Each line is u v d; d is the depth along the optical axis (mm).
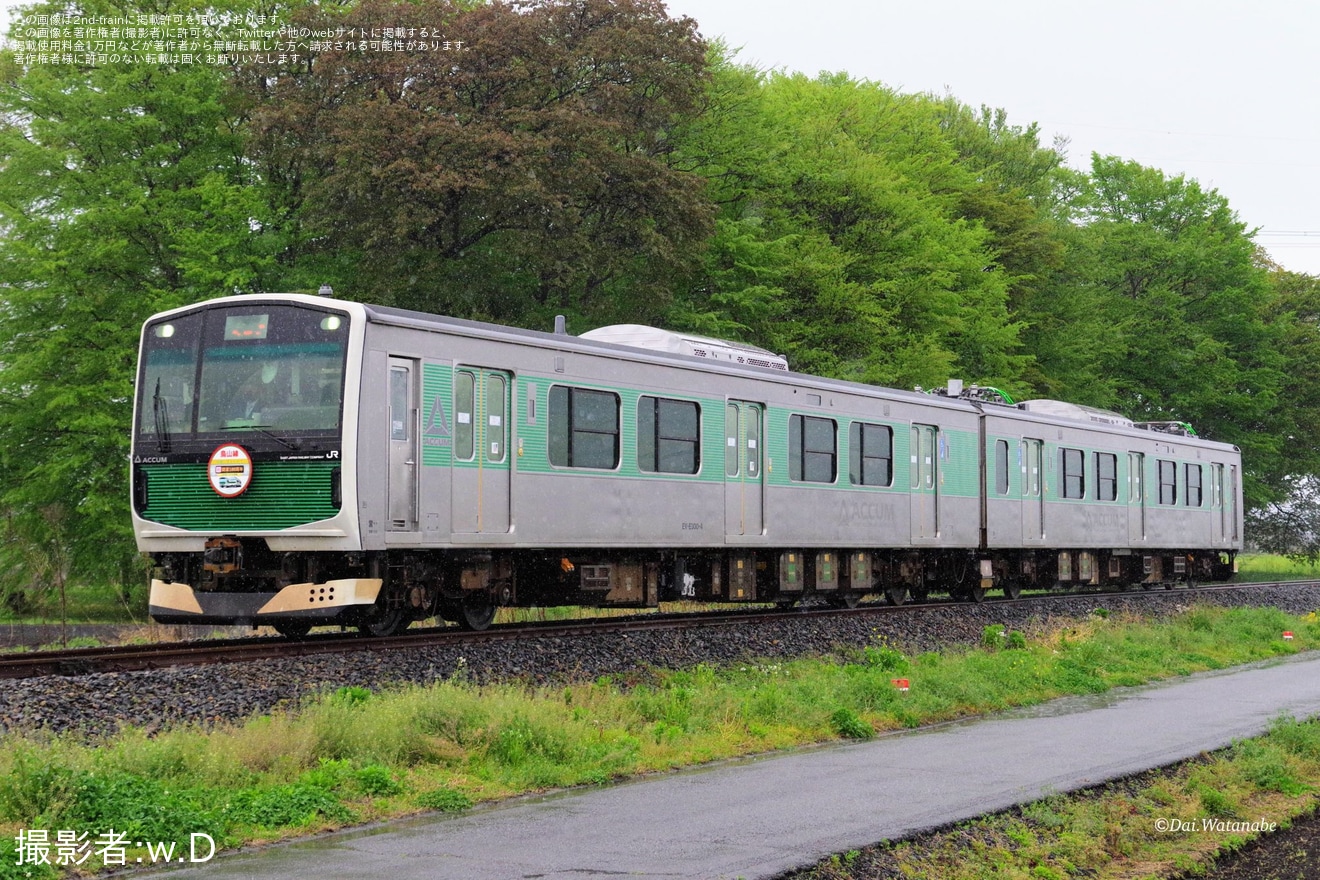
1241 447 53375
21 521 28547
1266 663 20078
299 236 30938
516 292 32594
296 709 11273
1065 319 51719
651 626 16656
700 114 34656
